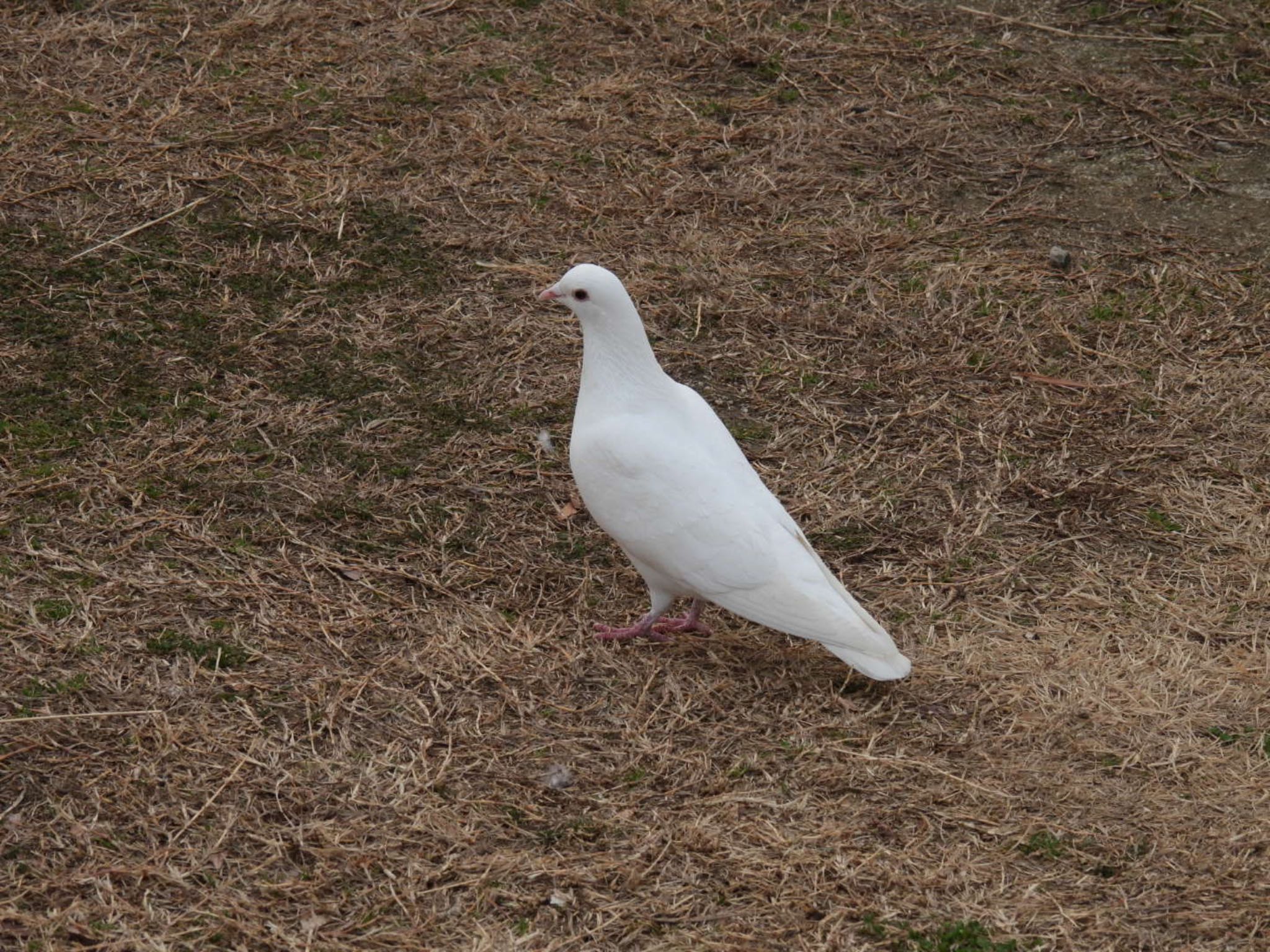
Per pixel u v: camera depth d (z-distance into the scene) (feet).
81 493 32.50
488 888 23.81
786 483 34.60
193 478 33.37
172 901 23.18
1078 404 37.68
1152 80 52.19
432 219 43.60
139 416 35.29
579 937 23.08
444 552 31.94
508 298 40.65
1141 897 24.07
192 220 42.75
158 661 28.07
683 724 27.61
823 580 27.76
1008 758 26.94
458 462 34.83
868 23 55.11
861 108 50.24
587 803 25.67
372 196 44.37
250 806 25.03
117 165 44.78
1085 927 23.52
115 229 42.06
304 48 51.44
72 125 46.32
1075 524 33.65
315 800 25.26
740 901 23.88
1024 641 29.99
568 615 30.50
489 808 25.43
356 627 29.45
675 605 31.58
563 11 54.34
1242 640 30.17
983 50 53.72
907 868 24.58
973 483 34.96
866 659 26.96
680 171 46.57
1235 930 23.49
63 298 39.17
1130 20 55.57
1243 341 40.01
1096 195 46.57
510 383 37.60
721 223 44.32
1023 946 23.18
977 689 28.66
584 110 49.06
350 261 41.52
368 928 23.03
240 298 39.88
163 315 38.99
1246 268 43.14
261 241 42.16
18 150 44.88
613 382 28.86
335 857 24.21
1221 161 48.24
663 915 23.57
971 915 23.71
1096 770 26.68
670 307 40.65
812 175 46.65
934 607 30.99
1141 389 38.24
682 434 28.81
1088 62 53.26
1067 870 24.61
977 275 42.55
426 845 24.54
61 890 23.17
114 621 28.96
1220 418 37.14
